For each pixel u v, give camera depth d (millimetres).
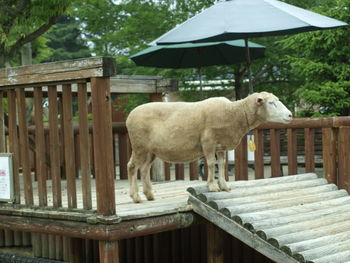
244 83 12156
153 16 11695
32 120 10086
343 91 9273
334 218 4844
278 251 4211
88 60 3988
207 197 4512
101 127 3998
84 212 4199
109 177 4039
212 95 12188
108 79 4004
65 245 5879
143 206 4605
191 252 6070
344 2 9422
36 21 7672
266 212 4605
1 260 5520
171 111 4578
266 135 8625
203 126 4457
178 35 6680
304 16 6656
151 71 12195
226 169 6355
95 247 6234
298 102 12117
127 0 11984
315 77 10062
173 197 5176
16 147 4793
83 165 4203
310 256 4094
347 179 5785
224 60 9305
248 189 4918
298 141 8156
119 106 13523
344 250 4328
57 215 4355
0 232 6258
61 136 7703
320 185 5621
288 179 5496
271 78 12422
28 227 4637
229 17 6660
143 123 4637
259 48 9234
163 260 6027
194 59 9359
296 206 4930
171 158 4594
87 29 12680
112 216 4035
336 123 5797
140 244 6277
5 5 7336
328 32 9414
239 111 4441
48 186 6863
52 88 4379
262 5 6820
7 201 4805
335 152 5906
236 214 4441
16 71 4551
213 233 4914
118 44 12461
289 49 11523
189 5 11875
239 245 6043
